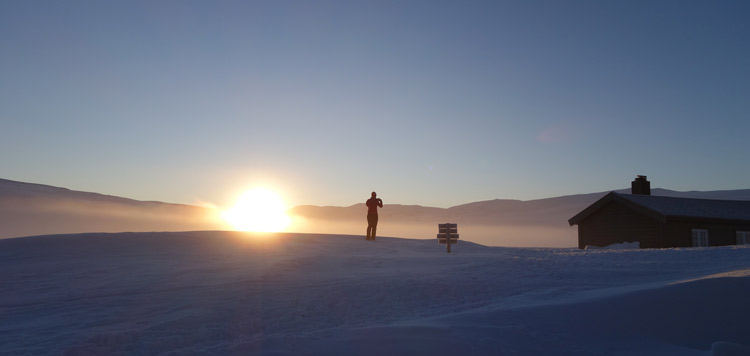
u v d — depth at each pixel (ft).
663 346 22.91
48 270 40.98
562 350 22.07
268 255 50.14
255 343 21.79
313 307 29.86
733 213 86.02
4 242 53.72
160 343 23.52
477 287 34.53
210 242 57.93
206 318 27.43
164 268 42.06
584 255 50.01
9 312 28.84
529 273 39.60
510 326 23.91
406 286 34.22
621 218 87.81
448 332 22.77
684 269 38.06
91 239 56.18
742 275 28.48
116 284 35.60
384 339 22.07
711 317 24.89
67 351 22.08
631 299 26.63
